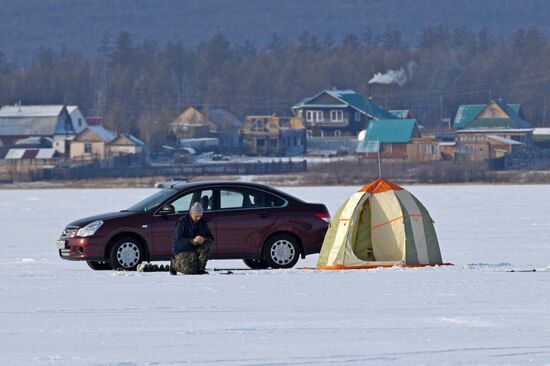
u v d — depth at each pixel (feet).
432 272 231.30
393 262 245.45
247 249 248.11
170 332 155.22
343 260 243.40
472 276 223.30
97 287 209.56
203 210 247.91
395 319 165.78
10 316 171.53
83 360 135.13
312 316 169.48
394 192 248.11
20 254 306.76
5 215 526.57
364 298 189.78
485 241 336.08
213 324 162.09
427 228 247.91
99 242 242.99
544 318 166.20
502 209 535.19
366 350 140.67
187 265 231.30
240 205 249.75
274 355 137.90
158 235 244.83
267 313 172.96
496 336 150.51
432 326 159.12
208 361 134.21
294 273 232.32
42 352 140.67
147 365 131.95
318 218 252.83
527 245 320.29
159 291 201.98
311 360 134.41
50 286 212.02
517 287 204.44
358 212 246.47
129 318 168.66
